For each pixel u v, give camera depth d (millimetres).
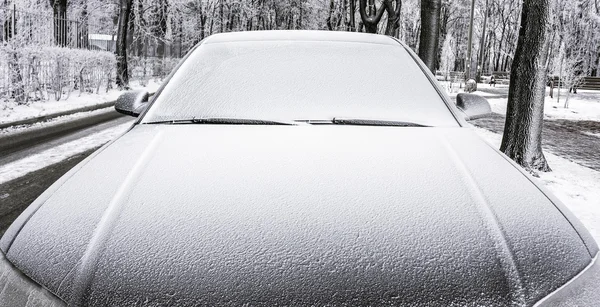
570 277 1174
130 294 1074
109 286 1098
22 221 1423
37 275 1176
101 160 1743
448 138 1966
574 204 4340
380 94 2342
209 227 1264
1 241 1358
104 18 30344
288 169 1601
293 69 2475
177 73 2520
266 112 2199
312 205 1366
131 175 1590
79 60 14266
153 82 25438
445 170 1620
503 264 1157
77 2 27641
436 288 1080
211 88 2367
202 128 2047
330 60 2551
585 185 5176
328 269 1114
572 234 1340
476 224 1296
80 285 1114
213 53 2648
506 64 64938
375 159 1692
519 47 6027
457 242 1218
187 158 1708
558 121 12961
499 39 62094
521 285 1110
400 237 1228
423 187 1488
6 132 8156
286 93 2316
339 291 1062
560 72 19281
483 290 1087
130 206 1383
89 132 8406
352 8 26109
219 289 1068
